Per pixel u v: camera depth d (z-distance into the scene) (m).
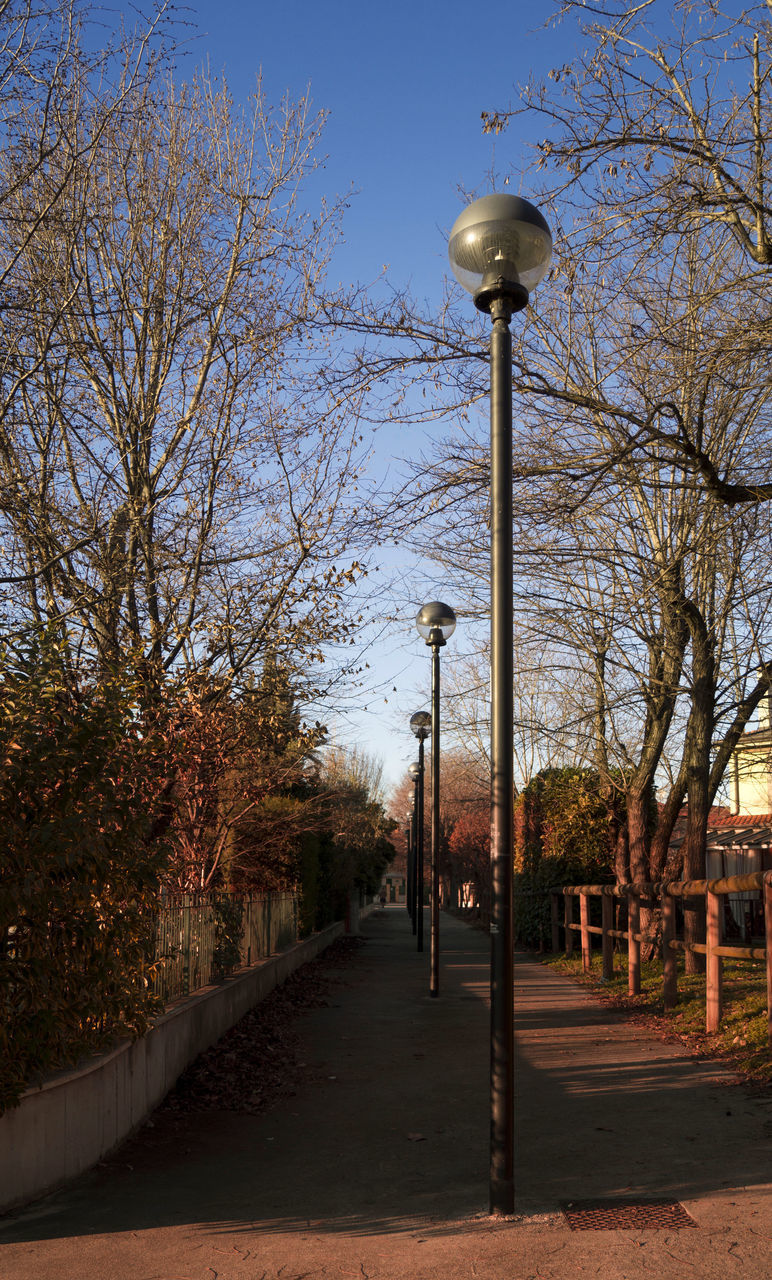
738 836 21.67
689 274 11.50
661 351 10.12
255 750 11.36
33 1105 5.31
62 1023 5.40
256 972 13.11
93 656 8.95
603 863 20.19
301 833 19.36
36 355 8.28
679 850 14.73
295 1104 7.62
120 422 9.70
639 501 13.44
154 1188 5.50
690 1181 5.11
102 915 6.05
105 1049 6.32
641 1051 9.04
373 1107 7.45
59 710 5.78
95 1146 6.02
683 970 13.62
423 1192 5.26
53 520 8.98
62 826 5.27
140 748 6.77
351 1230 4.69
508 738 4.85
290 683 10.18
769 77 8.72
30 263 9.26
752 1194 4.83
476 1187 5.29
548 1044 9.59
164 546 9.41
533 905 21.91
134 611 9.42
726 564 13.00
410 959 21.92
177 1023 8.39
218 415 9.80
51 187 8.81
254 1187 5.48
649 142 8.53
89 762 5.66
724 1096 7.01
